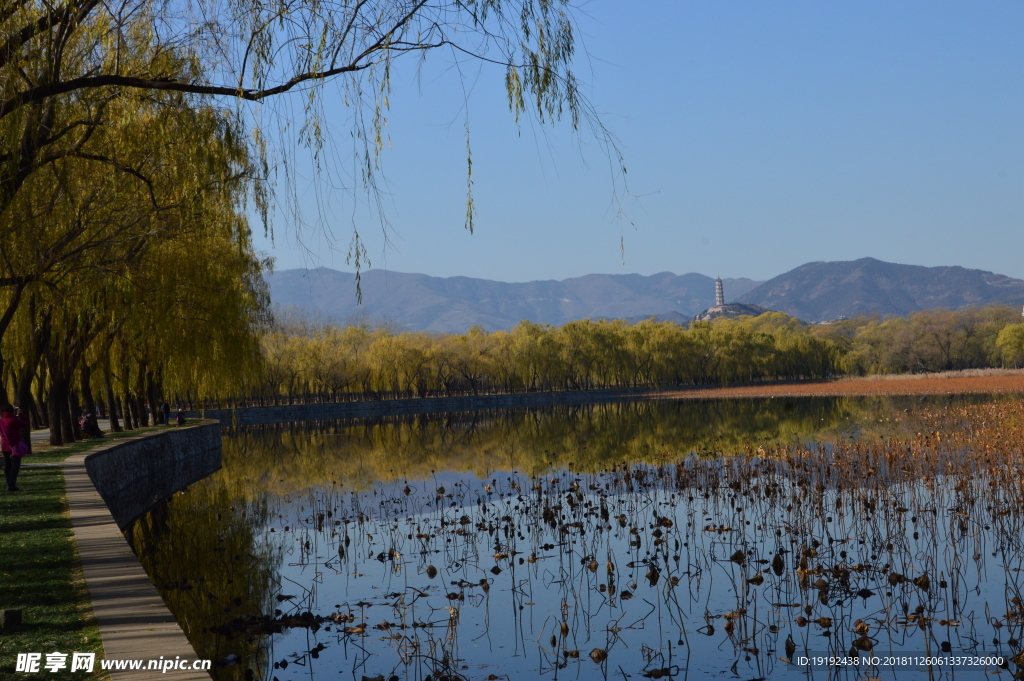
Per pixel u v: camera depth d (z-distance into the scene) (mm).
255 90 9297
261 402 79500
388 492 25141
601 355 101500
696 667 9570
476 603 12211
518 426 59031
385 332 97000
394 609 12031
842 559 14000
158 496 26672
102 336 30734
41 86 9711
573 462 31500
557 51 8766
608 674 9422
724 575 13414
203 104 11289
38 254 15758
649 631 10844
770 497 20219
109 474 24828
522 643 10406
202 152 11094
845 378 127188
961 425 38062
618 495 21500
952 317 125375
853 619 11102
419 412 88375
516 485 24453
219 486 28969
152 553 16969
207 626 11422
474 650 10195
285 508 22750
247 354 24672
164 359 24703
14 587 9320
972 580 12609
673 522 17812
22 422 18469
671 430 46688
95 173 15172
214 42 10773
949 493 19219
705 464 25812
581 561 14570
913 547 14648
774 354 122562
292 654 10172
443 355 95938
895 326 129500
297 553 16234
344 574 14180
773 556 14562
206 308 22719
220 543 17750
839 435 37750
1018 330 115875
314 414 79500
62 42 9859
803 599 12000
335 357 84312
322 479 29812
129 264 18203
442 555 15375
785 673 9297
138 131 13594
